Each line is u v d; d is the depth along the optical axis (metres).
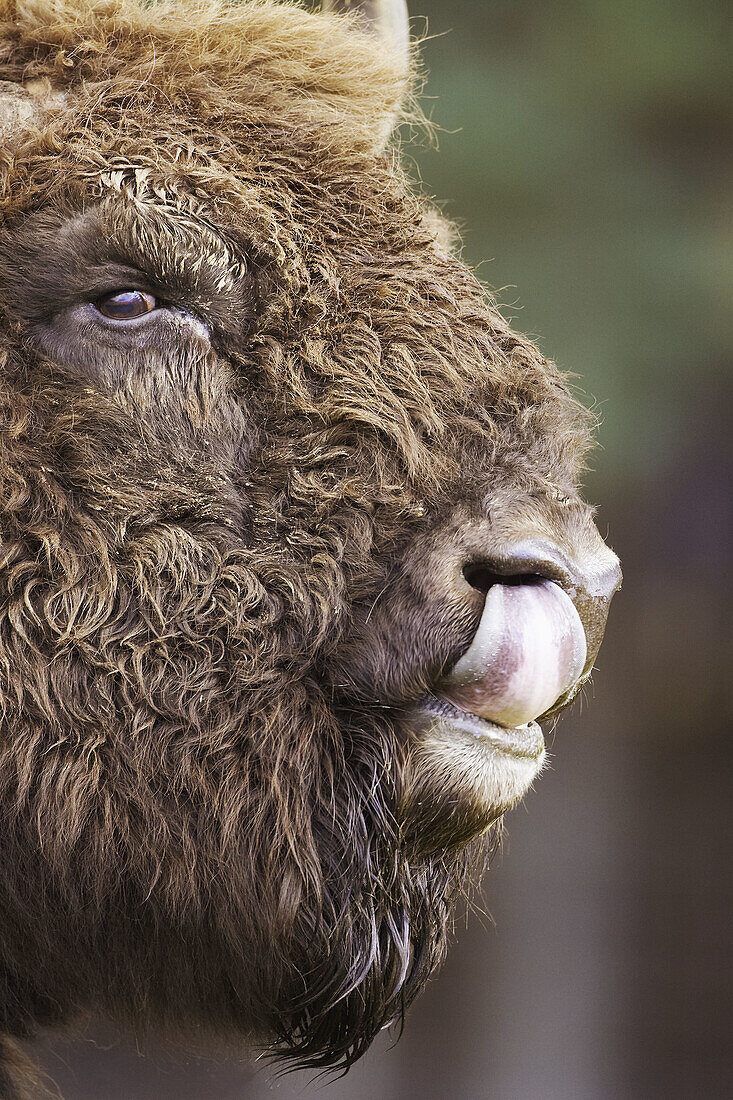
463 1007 31.59
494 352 9.98
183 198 9.36
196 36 11.00
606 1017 31.88
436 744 9.04
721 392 30.09
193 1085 27.00
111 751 9.09
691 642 35.47
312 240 9.74
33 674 8.97
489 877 33.00
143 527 9.10
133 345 9.20
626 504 34.41
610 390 26.83
